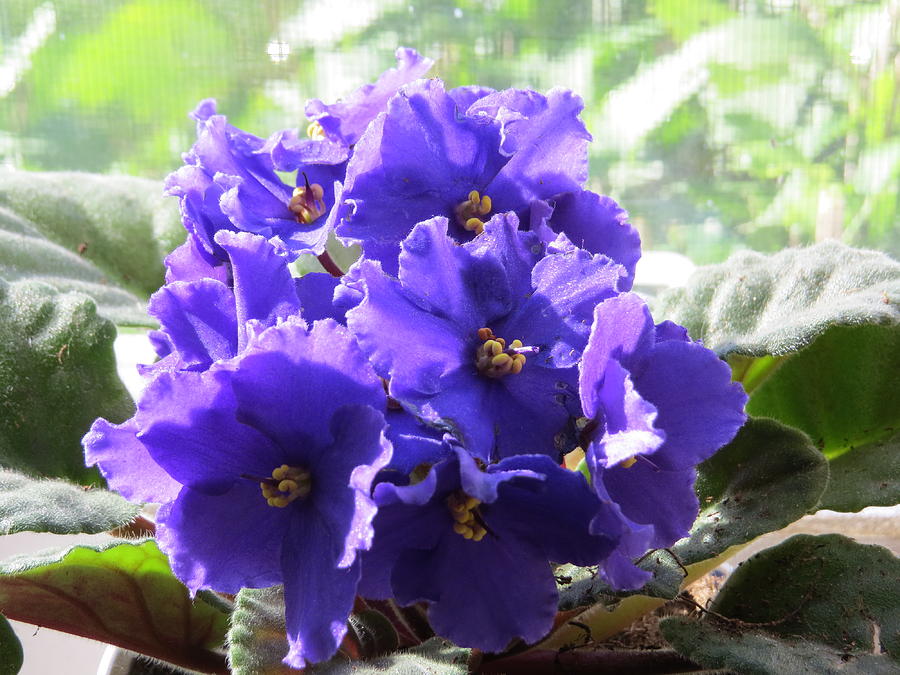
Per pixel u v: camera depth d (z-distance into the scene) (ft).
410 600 0.64
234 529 0.64
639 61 1.38
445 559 0.64
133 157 1.38
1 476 0.79
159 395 0.60
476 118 0.70
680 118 1.41
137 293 1.16
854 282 0.88
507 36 1.35
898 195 1.43
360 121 0.77
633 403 0.57
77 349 0.94
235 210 0.70
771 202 1.45
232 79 1.35
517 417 0.63
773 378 1.00
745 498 0.83
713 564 0.88
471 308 0.64
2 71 1.31
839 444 0.98
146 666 0.93
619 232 0.76
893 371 0.95
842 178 1.44
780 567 0.89
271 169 0.77
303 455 0.63
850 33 1.41
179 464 0.62
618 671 0.84
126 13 1.30
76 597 0.81
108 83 1.33
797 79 1.42
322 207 0.75
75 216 1.17
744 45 1.40
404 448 0.60
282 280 0.65
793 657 0.77
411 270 0.63
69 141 1.36
